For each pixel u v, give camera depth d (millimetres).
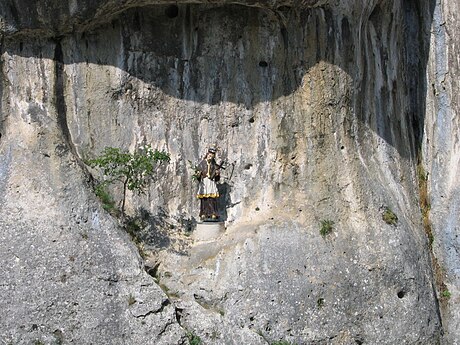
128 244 14281
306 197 15344
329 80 15312
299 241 14891
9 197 14148
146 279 14117
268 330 14391
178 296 14570
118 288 13953
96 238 14133
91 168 15023
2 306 13625
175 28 15430
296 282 14602
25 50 14602
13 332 13547
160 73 15438
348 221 15211
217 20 15445
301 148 15469
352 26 15453
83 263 13906
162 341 13820
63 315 13672
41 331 13594
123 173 14891
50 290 13703
